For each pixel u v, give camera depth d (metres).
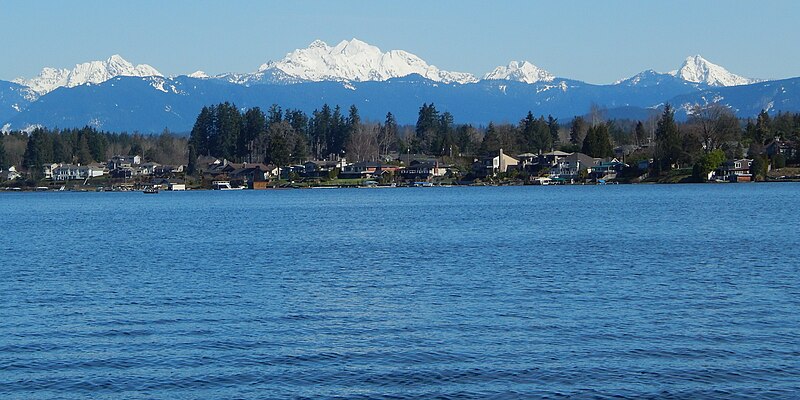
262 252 64.94
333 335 34.44
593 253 60.59
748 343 32.34
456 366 30.03
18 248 71.50
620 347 32.06
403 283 47.22
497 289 44.59
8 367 30.36
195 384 28.52
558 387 27.88
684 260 55.88
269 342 33.41
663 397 26.98
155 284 47.94
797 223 84.12
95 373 29.66
